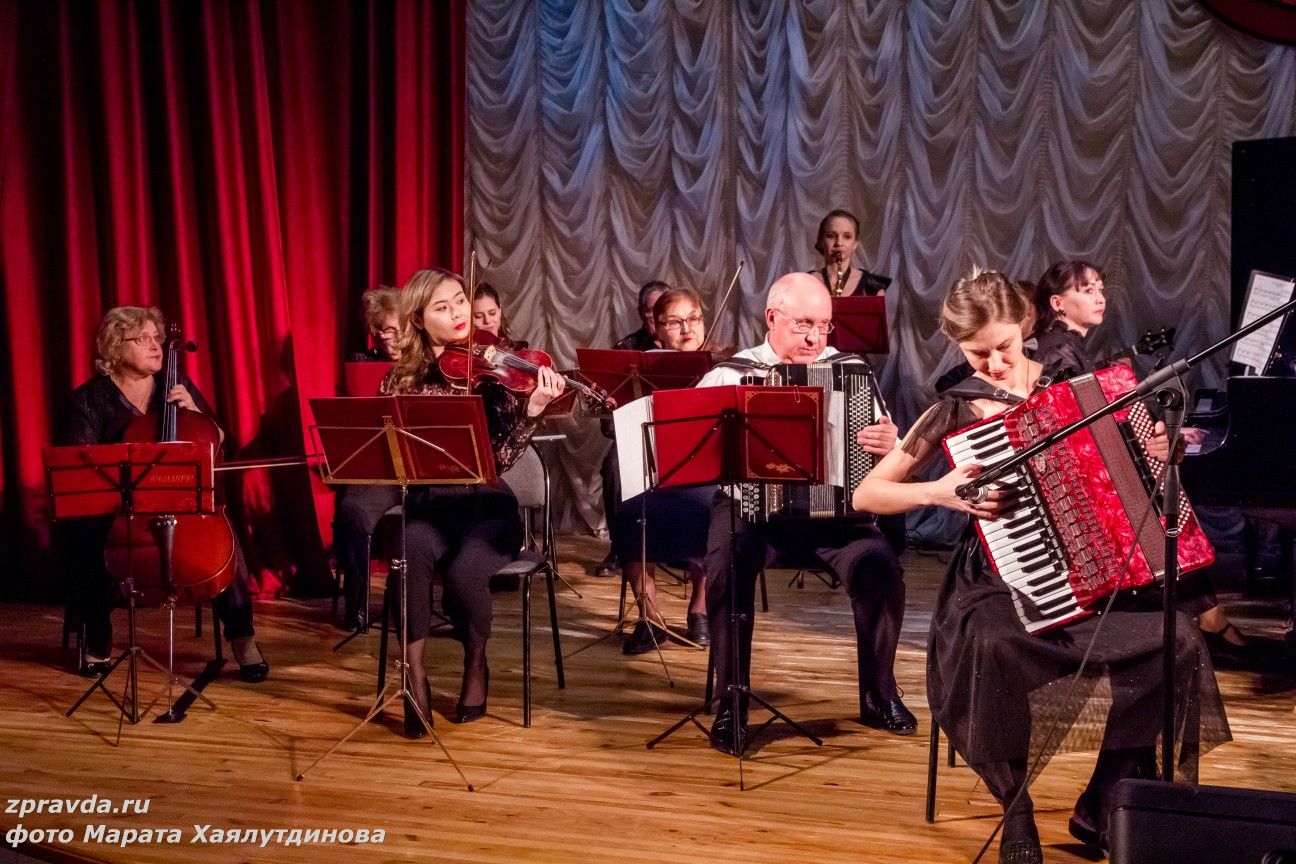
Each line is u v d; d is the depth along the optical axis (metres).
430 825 2.75
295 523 5.34
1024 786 2.41
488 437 3.07
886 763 3.11
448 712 3.58
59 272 5.05
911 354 6.16
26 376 5.02
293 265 5.54
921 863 2.53
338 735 3.39
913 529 6.19
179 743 3.33
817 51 6.15
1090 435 2.47
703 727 3.29
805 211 6.23
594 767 3.11
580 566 5.74
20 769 3.13
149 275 5.11
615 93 6.36
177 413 3.99
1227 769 3.01
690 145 6.34
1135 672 2.42
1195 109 5.81
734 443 2.98
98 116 5.02
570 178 6.46
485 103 6.48
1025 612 2.49
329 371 5.65
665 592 5.21
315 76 5.58
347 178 5.69
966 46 6.01
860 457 3.18
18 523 5.08
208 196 5.21
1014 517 2.50
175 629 4.61
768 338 3.42
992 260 6.07
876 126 6.16
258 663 3.97
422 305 3.57
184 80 5.17
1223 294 5.86
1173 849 1.94
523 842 2.66
